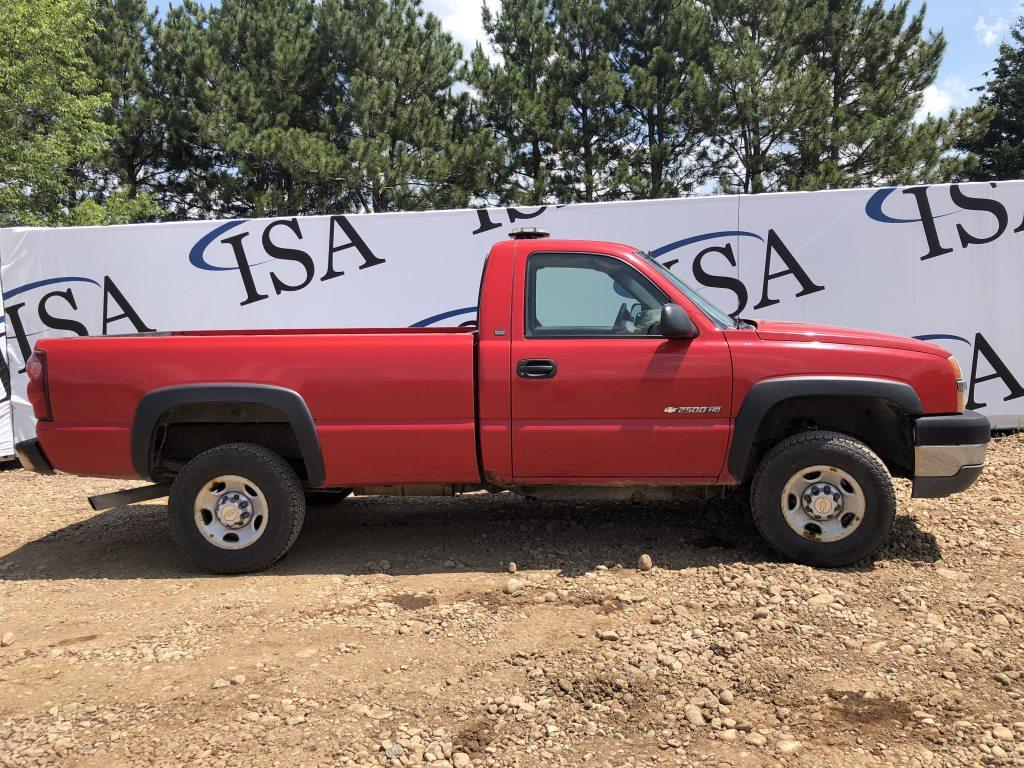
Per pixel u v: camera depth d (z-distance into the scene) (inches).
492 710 116.8
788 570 168.2
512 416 173.6
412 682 125.8
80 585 177.8
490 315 176.1
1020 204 309.3
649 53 930.7
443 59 979.9
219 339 178.4
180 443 192.7
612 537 199.9
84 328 338.6
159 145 922.7
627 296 178.1
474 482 181.3
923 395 169.3
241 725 113.3
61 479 308.8
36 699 122.7
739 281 321.1
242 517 177.9
